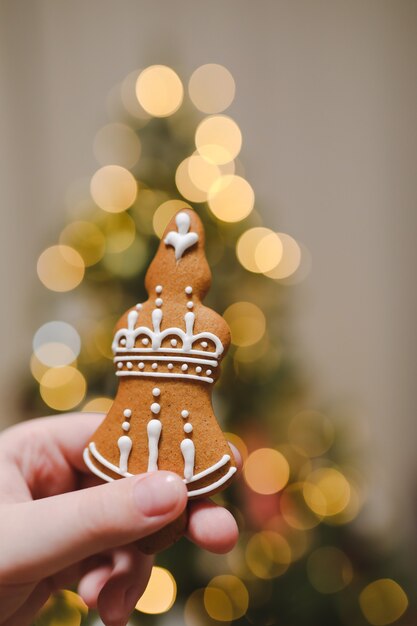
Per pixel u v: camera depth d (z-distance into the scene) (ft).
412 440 2.10
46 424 0.95
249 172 1.99
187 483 0.74
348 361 2.08
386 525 1.80
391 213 2.04
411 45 1.98
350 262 2.06
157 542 0.77
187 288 0.79
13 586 0.76
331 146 2.02
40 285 1.95
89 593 0.83
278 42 1.97
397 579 1.44
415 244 2.05
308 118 2.01
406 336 2.07
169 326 0.78
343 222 2.04
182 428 0.76
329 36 1.98
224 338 0.78
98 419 0.97
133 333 0.78
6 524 0.73
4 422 1.94
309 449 1.39
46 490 0.95
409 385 2.08
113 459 0.76
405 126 2.01
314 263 2.05
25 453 0.92
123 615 0.81
